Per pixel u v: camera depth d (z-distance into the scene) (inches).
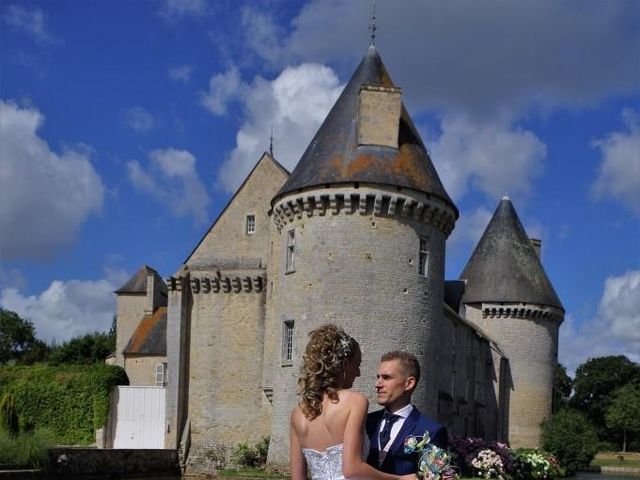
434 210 1232.8
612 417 3449.8
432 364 1231.5
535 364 2097.7
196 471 1425.9
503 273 2123.5
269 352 1397.6
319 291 1198.3
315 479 237.0
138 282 2393.0
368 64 1331.2
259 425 1424.7
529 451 1486.2
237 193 1536.7
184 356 1485.0
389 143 1232.8
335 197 1197.1
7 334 3592.5
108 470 1268.5
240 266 1498.5
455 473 266.2
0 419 1264.8
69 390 1503.4
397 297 1194.6
